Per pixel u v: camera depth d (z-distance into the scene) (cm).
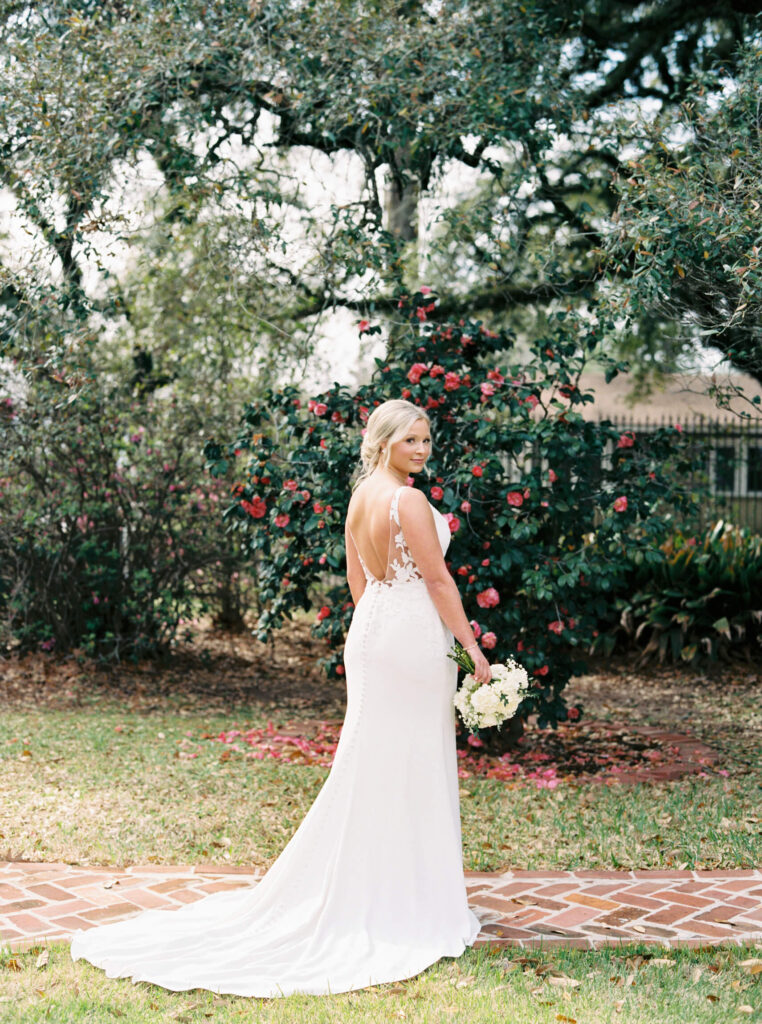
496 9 724
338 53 698
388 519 346
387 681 345
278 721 770
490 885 408
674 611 1028
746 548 1052
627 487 638
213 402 946
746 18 807
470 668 352
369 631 348
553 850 456
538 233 817
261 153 767
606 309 590
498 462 613
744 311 537
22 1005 299
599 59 895
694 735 731
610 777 596
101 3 747
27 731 711
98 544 924
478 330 654
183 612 973
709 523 1223
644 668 1016
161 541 932
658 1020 292
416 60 696
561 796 548
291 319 955
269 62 689
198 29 686
